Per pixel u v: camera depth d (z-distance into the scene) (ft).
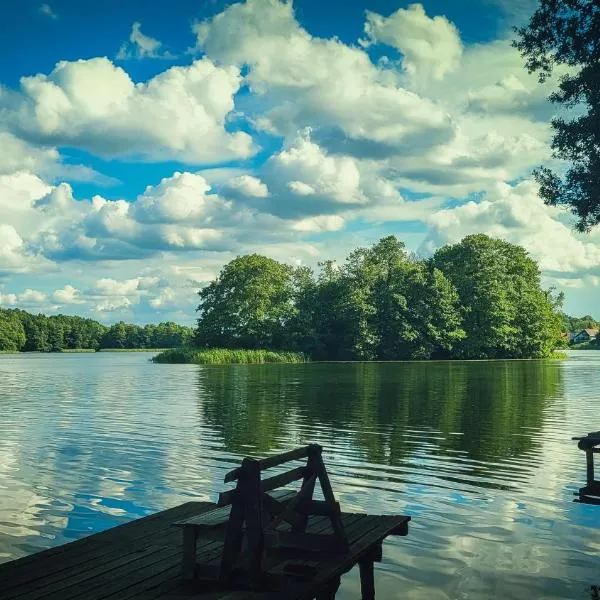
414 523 36.32
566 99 82.94
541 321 339.77
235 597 21.81
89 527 35.76
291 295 339.16
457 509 39.29
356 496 42.65
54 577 23.44
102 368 250.37
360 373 193.88
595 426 75.05
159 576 23.57
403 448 60.80
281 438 66.95
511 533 34.35
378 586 27.40
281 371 208.33
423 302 329.93
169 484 45.98
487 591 26.76
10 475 48.93
